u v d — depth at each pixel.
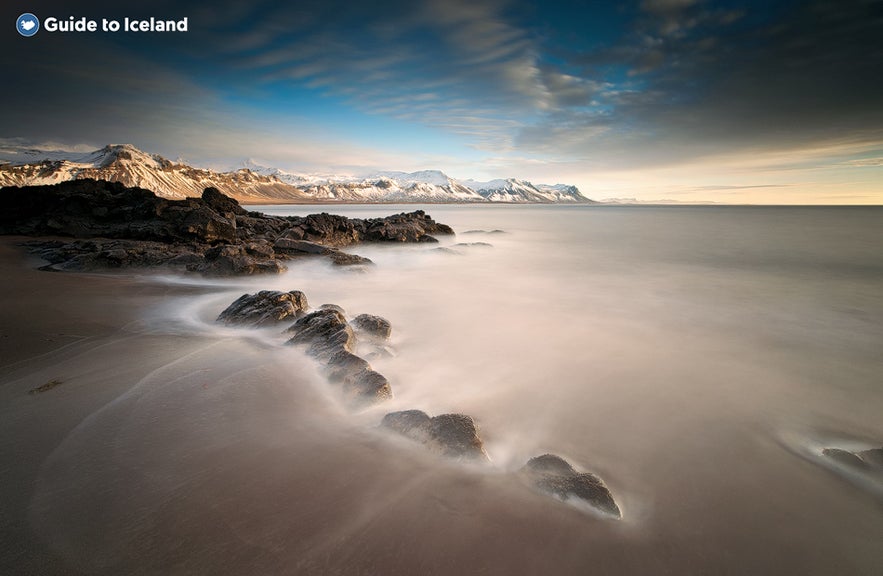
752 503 5.68
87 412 6.71
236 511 4.68
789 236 50.56
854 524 5.34
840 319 15.95
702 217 105.00
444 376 9.88
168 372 8.42
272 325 11.56
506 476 5.66
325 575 3.96
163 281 18.61
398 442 6.23
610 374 10.39
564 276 25.14
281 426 6.58
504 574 4.11
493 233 51.28
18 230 27.50
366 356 10.10
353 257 25.16
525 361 11.13
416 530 4.55
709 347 12.64
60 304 13.45
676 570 4.45
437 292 19.94
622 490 5.89
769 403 8.97
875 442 7.55
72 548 4.12
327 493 5.05
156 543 4.21
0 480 5.05
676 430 7.72
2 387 7.54
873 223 76.06
